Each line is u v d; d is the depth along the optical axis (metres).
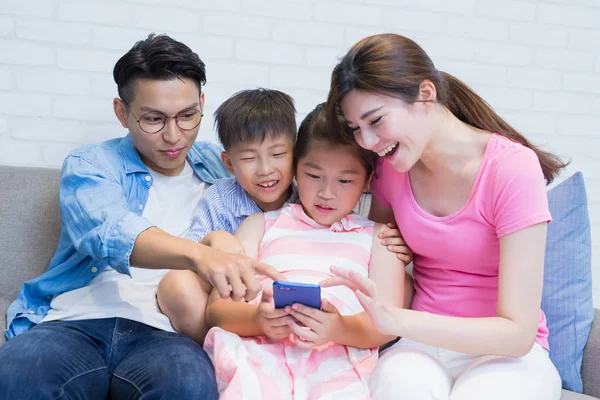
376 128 1.22
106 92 1.88
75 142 1.88
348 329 1.29
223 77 1.93
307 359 1.28
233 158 1.49
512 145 1.29
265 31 1.95
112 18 1.87
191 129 1.52
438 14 2.03
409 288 1.47
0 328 1.43
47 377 1.18
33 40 1.84
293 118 1.51
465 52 2.05
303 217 1.49
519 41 2.08
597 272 2.12
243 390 1.16
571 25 2.10
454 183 1.32
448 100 1.36
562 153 2.11
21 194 1.68
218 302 1.37
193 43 1.91
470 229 1.31
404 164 1.26
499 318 1.21
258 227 1.51
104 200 1.41
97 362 1.29
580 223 1.61
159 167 1.61
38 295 1.50
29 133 1.86
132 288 1.46
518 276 1.22
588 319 1.54
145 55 1.46
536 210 1.22
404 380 1.18
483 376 1.20
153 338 1.33
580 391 1.48
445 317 1.21
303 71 1.97
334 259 1.40
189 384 1.17
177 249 1.25
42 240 1.66
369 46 1.22
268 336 1.29
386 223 1.52
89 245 1.34
